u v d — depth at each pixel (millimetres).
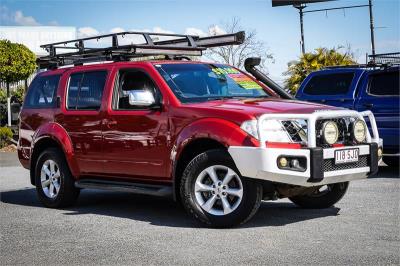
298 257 4812
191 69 7020
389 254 4855
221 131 5859
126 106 7000
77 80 7770
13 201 8586
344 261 4668
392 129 10102
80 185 7457
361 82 10625
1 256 5121
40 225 6523
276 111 5895
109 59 7500
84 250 5270
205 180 6133
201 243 5387
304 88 11375
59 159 7762
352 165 6172
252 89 7180
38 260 4965
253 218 6566
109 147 7098
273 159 5590
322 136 5926
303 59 21953
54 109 7941
